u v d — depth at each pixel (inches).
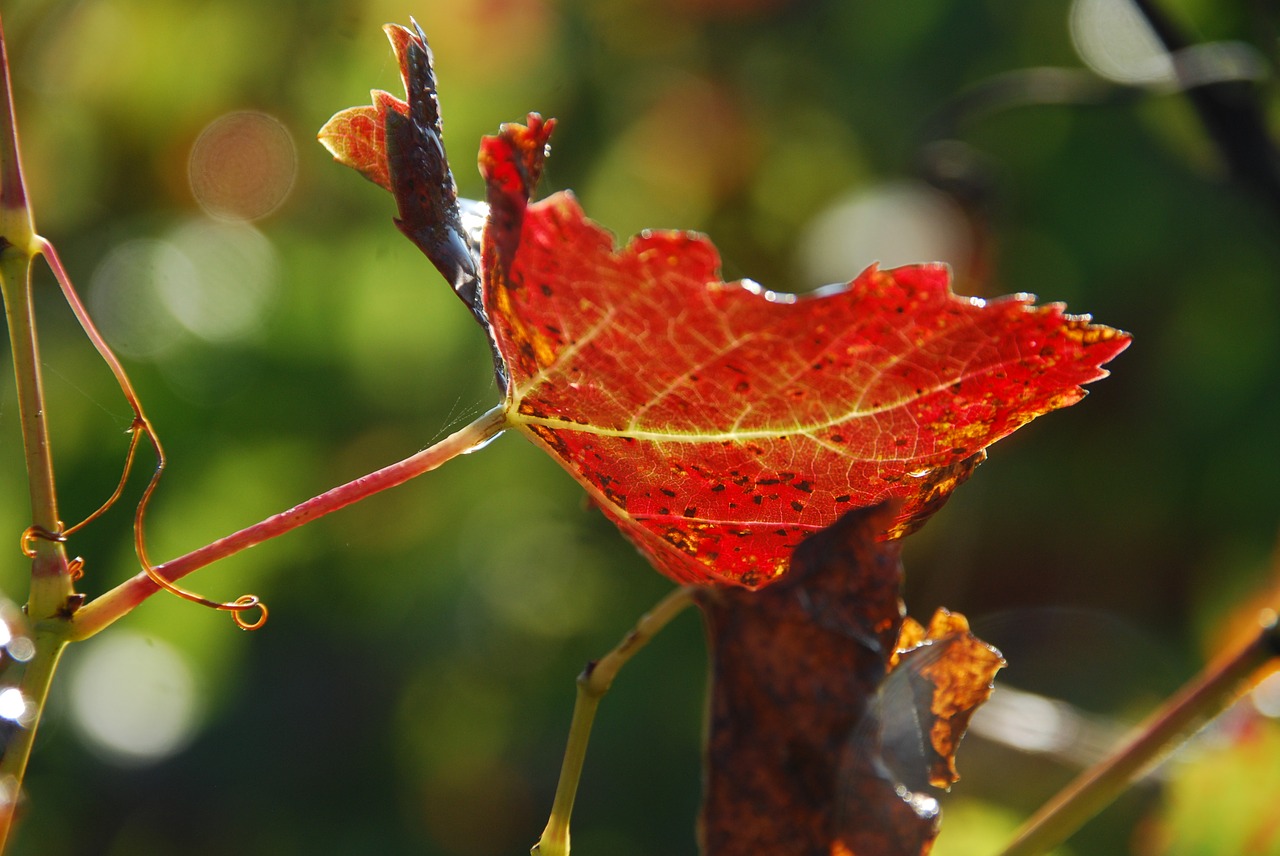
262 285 62.2
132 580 19.1
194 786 65.0
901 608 19.7
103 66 61.2
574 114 64.8
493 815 70.1
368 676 68.2
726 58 67.2
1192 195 58.2
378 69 57.8
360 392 62.7
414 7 57.4
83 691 62.2
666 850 64.7
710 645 19.8
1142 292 61.6
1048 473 64.9
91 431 56.5
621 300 18.6
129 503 56.6
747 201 68.2
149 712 63.4
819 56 66.4
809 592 19.6
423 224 19.7
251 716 66.4
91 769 62.6
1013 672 58.2
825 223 50.9
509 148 18.5
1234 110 28.1
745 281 18.4
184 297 60.7
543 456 66.4
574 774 19.5
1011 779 26.5
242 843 65.6
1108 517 64.0
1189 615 60.2
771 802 19.6
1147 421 63.2
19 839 58.8
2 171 19.0
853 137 64.5
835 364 18.7
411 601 66.8
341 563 65.1
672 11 66.4
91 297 59.9
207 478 58.9
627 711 66.9
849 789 19.5
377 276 61.1
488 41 59.2
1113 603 63.2
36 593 18.9
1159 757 21.1
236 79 61.6
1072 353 18.5
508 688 69.6
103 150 63.1
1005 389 18.7
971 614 65.4
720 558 19.6
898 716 19.8
